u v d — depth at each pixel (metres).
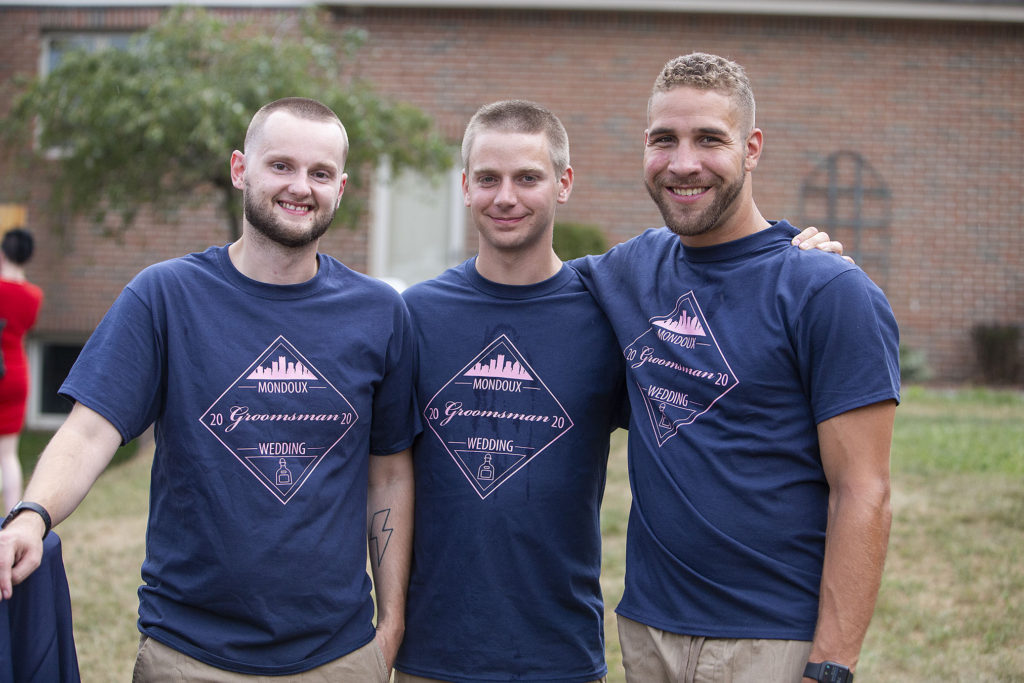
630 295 2.64
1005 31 10.91
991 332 10.73
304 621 2.36
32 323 6.09
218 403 2.38
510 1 10.79
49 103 8.34
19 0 11.21
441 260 11.44
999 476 6.19
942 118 10.96
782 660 2.23
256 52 8.48
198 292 2.44
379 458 2.72
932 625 4.11
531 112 2.69
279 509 2.36
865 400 2.20
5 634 2.10
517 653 2.62
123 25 11.20
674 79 2.43
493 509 2.63
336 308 2.52
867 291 2.26
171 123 7.87
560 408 2.68
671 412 2.40
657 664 2.38
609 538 5.35
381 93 11.08
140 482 7.31
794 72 10.96
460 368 2.71
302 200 2.45
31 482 2.20
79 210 9.45
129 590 4.88
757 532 2.28
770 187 11.00
